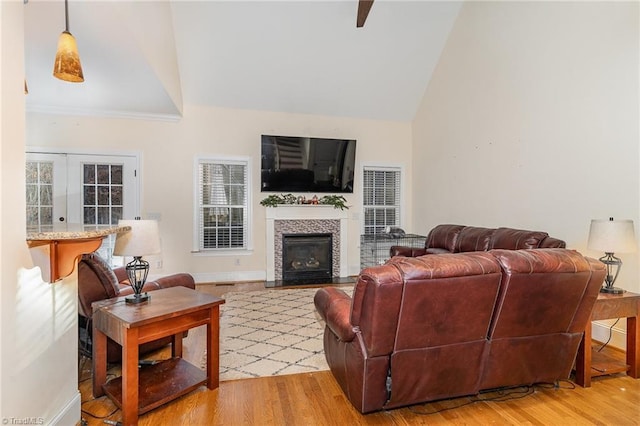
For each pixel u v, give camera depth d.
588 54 3.23
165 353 2.82
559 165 3.55
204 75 5.18
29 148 4.80
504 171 4.30
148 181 5.28
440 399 2.03
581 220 3.32
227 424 1.90
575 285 1.98
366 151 6.32
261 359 2.74
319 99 5.83
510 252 1.93
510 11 4.18
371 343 1.77
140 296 2.20
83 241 1.74
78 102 4.66
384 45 5.30
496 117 4.43
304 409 2.05
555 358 2.15
